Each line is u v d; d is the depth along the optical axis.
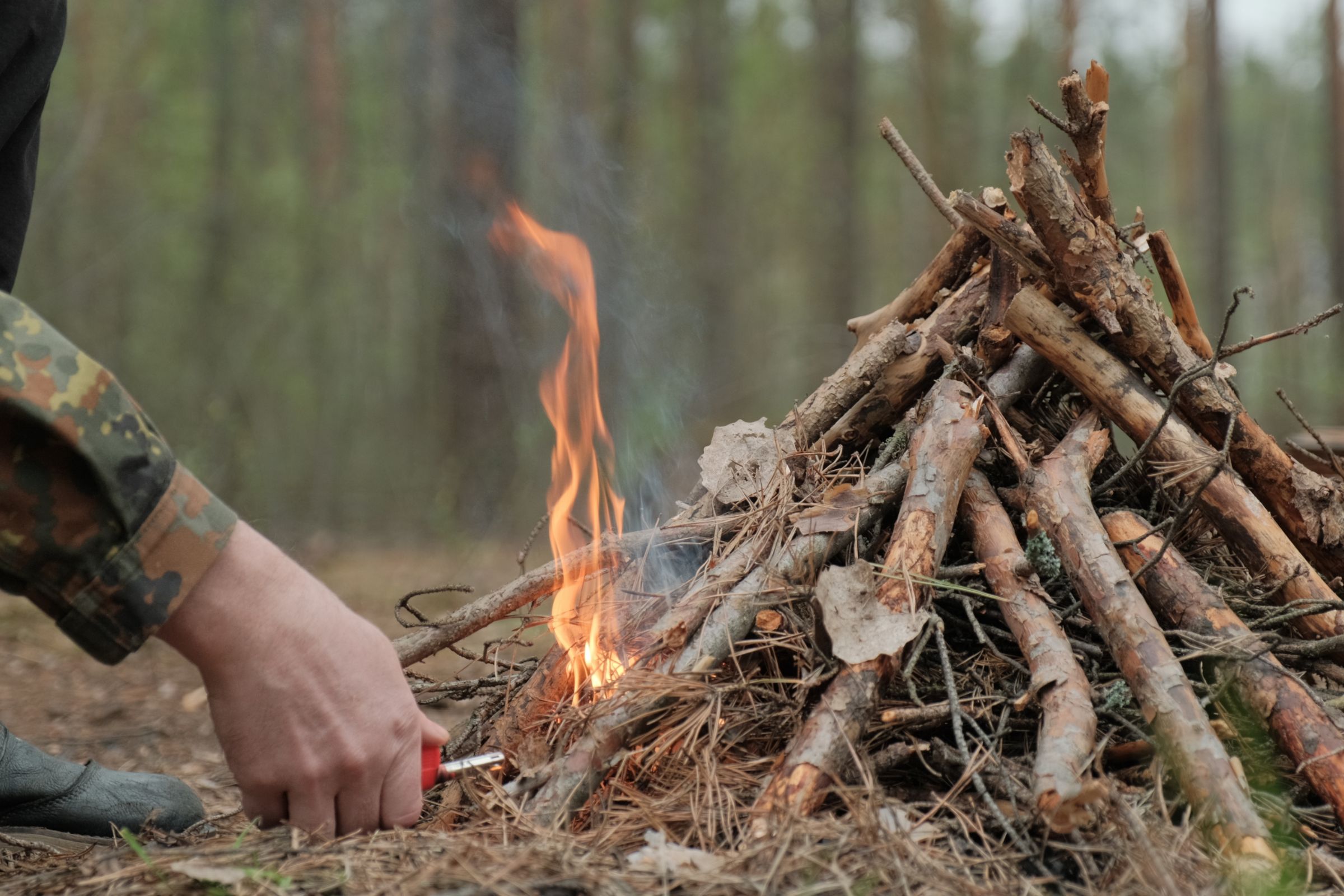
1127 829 1.24
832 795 1.38
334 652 1.18
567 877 1.15
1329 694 1.59
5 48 1.63
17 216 1.82
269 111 15.82
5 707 3.13
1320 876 1.28
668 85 18.92
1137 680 1.42
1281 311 29.20
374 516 11.99
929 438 1.70
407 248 16.48
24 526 1.03
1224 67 18.86
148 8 14.78
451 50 8.89
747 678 1.56
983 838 1.29
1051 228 1.75
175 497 1.08
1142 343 1.77
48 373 1.03
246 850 1.24
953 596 1.63
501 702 1.79
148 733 2.88
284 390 15.35
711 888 1.13
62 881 1.25
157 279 15.69
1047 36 18.72
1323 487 1.74
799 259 20.28
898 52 17.23
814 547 1.62
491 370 8.47
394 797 1.26
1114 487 1.86
